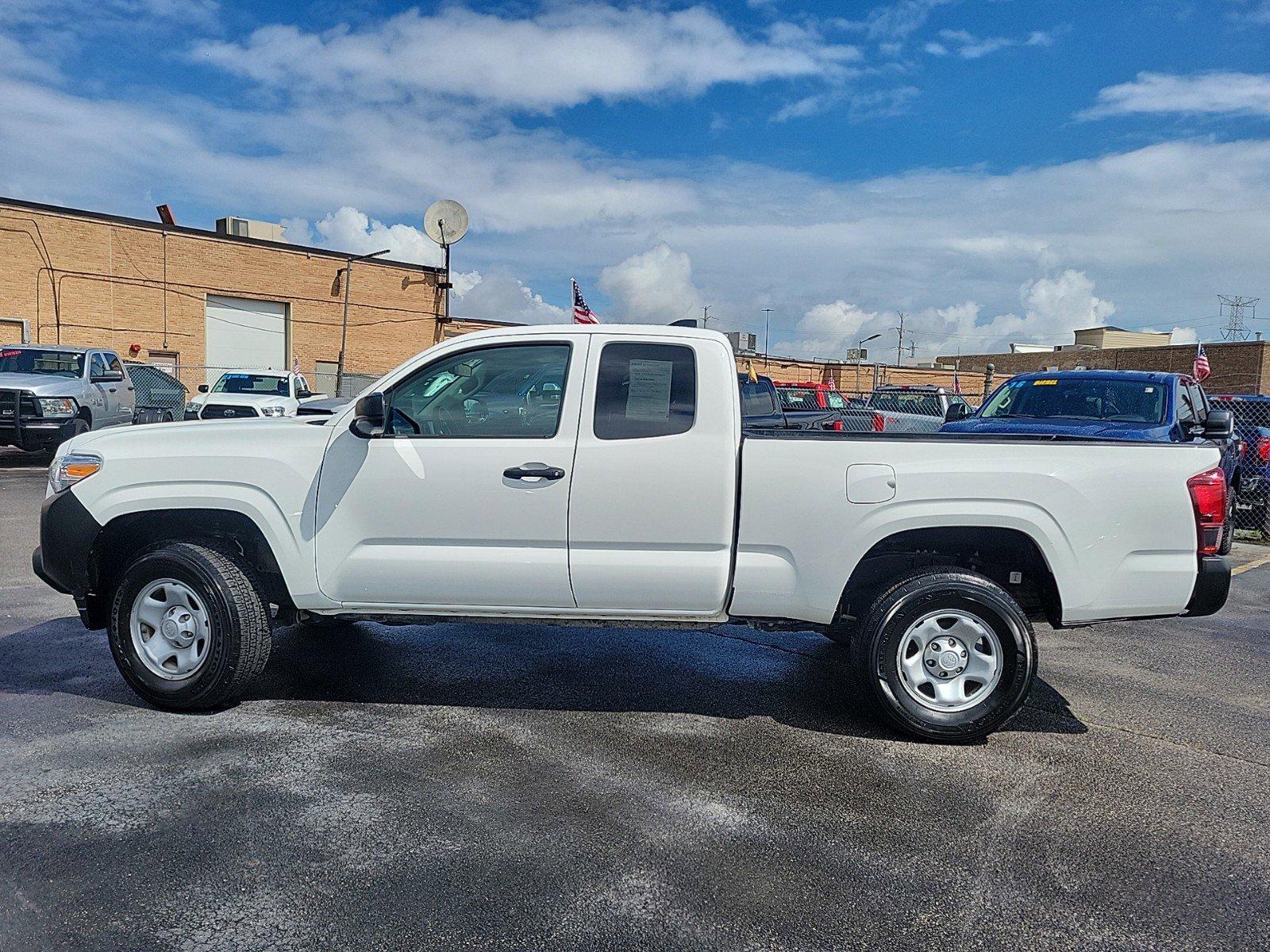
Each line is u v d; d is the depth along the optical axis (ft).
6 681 15.74
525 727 14.11
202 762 12.49
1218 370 149.69
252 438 14.51
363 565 14.23
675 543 13.87
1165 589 13.70
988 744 13.85
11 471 49.42
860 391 122.31
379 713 14.61
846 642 18.24
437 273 105.09
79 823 10.64
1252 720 15.17
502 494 13.89
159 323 87.51
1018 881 9.84
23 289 79.97
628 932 8.72
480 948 8.43
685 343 14.11
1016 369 201.46
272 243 93.76
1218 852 10.55
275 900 9.14
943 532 14.05
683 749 13.38
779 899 9.37
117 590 14.40
